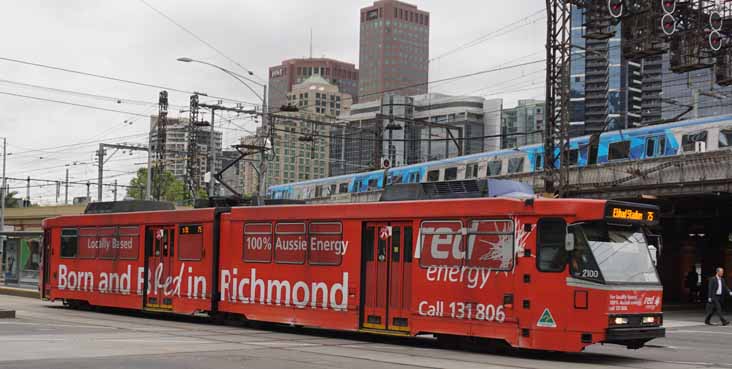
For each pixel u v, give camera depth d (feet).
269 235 73.00
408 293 61.82
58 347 52.39
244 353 52.06
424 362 49.85
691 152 116.88
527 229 55.83
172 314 91.71
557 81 120.57
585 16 115.85
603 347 66.59
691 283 147.64
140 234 87.15
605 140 131.34
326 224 68.18
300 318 69.31
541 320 54.49
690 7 110.11
